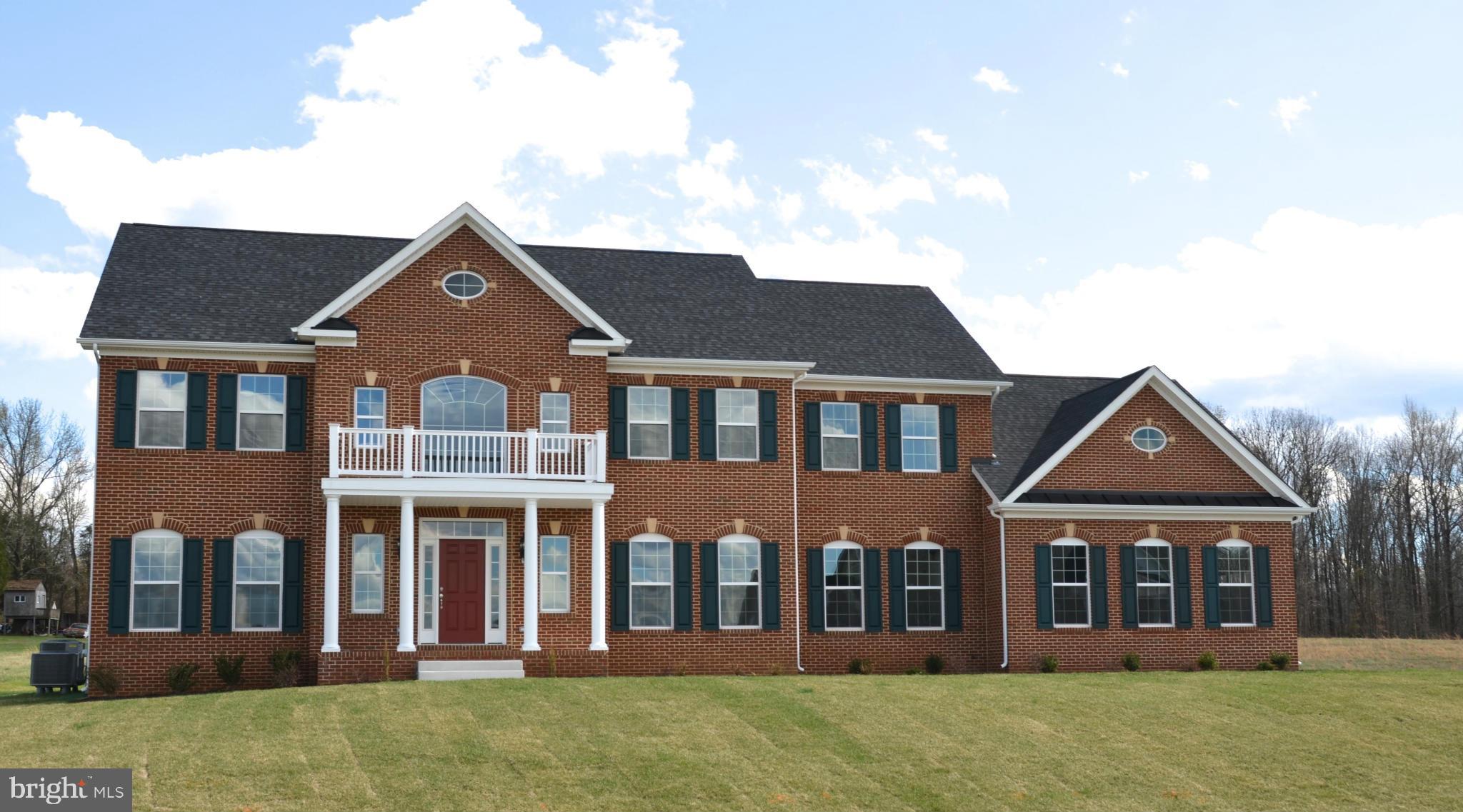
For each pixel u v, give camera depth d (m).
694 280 36.31
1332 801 20.17
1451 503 71.12
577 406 30.59
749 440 32.62
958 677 28.19
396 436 29.09
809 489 33.19
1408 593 70.81
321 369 29.31
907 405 34.22
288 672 28.52
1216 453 34.69
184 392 29.55
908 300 38.00
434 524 29.92
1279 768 21.56
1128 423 34.31
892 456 33.81
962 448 34.41
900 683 26.59
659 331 33.22
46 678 28.77
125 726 21.59
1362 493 72.44
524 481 28.72
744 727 22.16
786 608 32.22
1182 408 34.66
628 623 31.05
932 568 33.69
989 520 33.75
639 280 35.66
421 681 26.19
